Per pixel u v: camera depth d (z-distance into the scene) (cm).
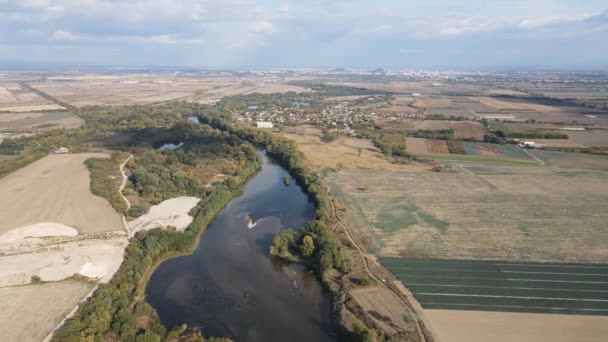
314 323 8312
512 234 12025
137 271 9456
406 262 10331
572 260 10444
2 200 13250
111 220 11938
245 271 10238
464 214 13550
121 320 7581
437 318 8056
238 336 7862
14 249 10131
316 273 10144
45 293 8444
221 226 12888
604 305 8481
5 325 7431
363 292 8944
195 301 8931
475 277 9600
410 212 13712
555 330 7656
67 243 10512
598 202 14700
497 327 7750
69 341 6719
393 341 7325
